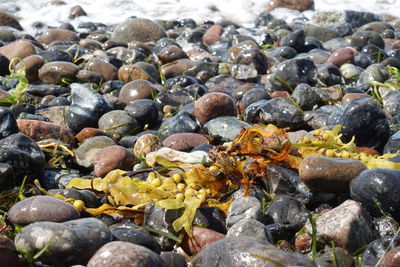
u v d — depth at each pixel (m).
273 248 3.26
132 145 5.66
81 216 4.04
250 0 13.70
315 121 5.93
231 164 4.23
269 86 7.38
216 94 5.88
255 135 4.56
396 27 12.28
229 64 7.96
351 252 3.67
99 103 6.22
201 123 5.90
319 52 8.85
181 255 3.51
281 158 4.37
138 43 9.20
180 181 4.23
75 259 3.35
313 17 12.43
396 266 3.31
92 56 8.25
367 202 3.96
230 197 4.24
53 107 6.39
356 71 7.86
